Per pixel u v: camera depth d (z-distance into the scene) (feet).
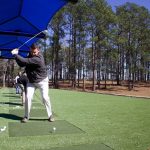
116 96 55.36
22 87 35.06
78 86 159.74
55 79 152.25
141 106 34.78
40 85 22.75
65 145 15.38
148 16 152.56
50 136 17.48
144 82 207.10
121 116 25.77
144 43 154.40
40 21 25.17
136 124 21.59
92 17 133.80
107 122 22.41
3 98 47.52
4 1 20.94
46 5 21.48
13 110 29.63
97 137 17.21
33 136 17.46
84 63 145.38
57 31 144.46
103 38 136.98
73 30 142.10
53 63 158.92
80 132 18.65
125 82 193.06
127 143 15.83
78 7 131.44
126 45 152.66
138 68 158.30
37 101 41.29
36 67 22.68
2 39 30.96
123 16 148.66
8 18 24.27
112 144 15.60
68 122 22.38
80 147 14.99
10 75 139.74
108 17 132.98
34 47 22.88
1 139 16.69
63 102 40.09
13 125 20.98
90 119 23.90
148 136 17.56
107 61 153.99
